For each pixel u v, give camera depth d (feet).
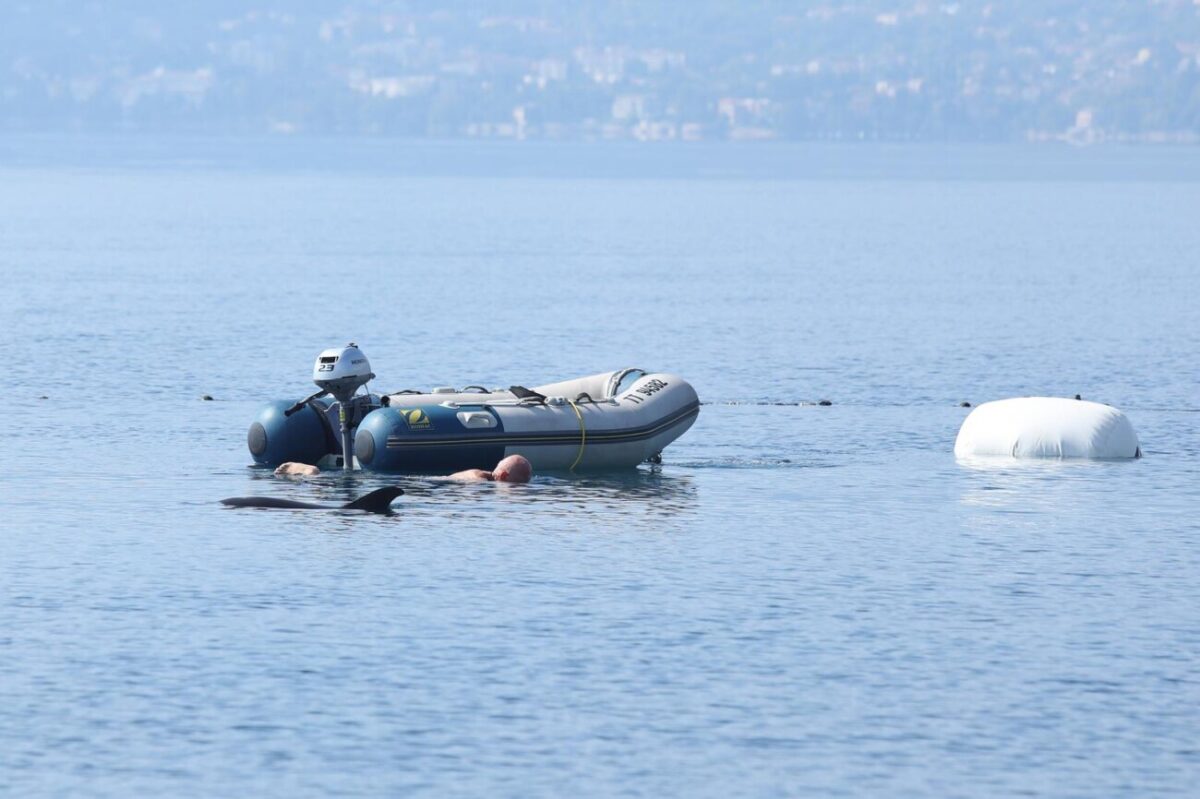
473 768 183.11
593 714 198.49
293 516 296.92
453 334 609.83
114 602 241.14
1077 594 250.57
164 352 545.03
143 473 337.72
